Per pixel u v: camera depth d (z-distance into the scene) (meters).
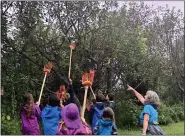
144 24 17.06
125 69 14.55
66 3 12.04
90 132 5.30
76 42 12.68
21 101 11.04
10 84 10.62
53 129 6.34
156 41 18.55
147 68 15.37
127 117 15.38
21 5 11.05
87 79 6.31
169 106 21.55
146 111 6.26
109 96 8.11
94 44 13.21
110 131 6.12
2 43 10.66
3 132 9.21
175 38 21.89
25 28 11.26
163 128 16.55
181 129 16.12
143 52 14.62
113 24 13.10
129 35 13.89
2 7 10.59
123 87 15.62
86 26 12.77
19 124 10.05
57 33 12.37
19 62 11.43
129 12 15.84
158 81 17.11
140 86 16.25
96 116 7.53
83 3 12.33
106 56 13.49
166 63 17.66
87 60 13.46
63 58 12.78
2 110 10.06
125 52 13.70
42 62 12.09
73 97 7.98
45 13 11.76
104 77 14.55
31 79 11.61
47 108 6.50
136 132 13.99
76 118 5.12
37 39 11.61
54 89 12.88
